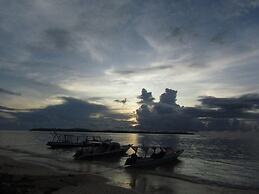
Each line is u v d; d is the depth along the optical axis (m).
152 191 29.02
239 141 179.75
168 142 157.62
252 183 35.56
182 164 52.56
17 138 165.88
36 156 61.28
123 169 43.19
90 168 43.84
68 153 68.94
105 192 26.75
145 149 54.03
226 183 34.78
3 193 22.94
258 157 71.69
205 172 43.88
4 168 38.72
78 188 27.72
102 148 58.28
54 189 26.66
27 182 28.80
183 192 28.91
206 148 106.38
